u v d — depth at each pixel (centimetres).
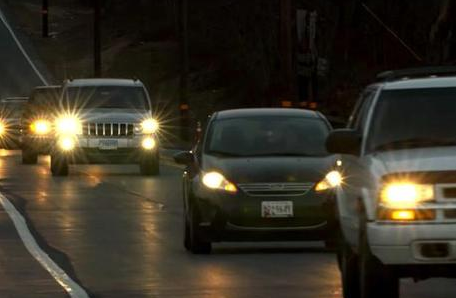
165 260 3838
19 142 12312
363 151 2870
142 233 4662
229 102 15362
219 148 4147
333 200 3900
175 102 16188
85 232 4703
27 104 9788
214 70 17038
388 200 2625
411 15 13488
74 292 3155
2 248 4191
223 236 3900
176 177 8069
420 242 2594
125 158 8169
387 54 13562
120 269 3622
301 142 4166
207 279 3381
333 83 13088
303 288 3183
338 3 13888
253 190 3900
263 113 4297
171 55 19462
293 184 3903
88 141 8112
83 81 8462
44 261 3828
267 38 15038
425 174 2619
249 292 3119
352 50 13825
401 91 2933
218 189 3906
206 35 18800
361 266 2730
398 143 2839
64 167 8156
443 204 2603
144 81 18400
